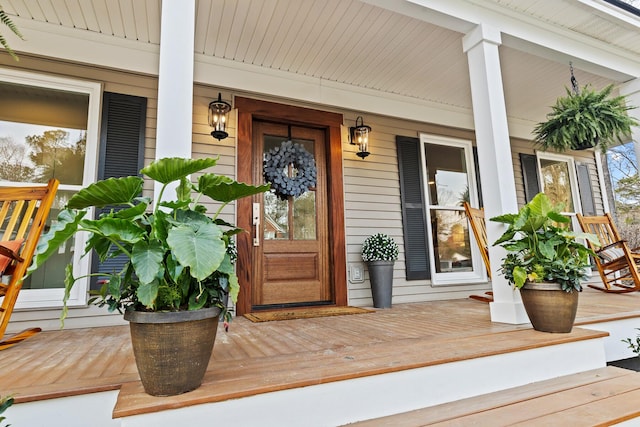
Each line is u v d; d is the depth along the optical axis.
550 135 3.21
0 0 2.65
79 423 1.26
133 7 2.74
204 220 1.27
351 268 3.83
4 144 2.84
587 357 1.95
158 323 1.12
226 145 3.46
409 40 3.27
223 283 1.22
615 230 4.40
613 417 1.30
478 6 2.71
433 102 4.55
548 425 1.25
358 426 1.30
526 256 2.22
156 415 1.09
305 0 2.73
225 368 1.45
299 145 3.80
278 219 3.66
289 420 1.25
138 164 3.09
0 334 1.90
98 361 1.67
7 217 2.76
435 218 4.46
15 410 1.21
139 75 3.21
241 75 3.56
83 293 2.79
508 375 1.69
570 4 2.83
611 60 3.40
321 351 1.73
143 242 1.14
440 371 1.54
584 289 4.70
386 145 4.26
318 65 3.67
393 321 2.67
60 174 2.93
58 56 2.93
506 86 4.23
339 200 3.87
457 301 4.04
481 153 2.66
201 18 2.91
